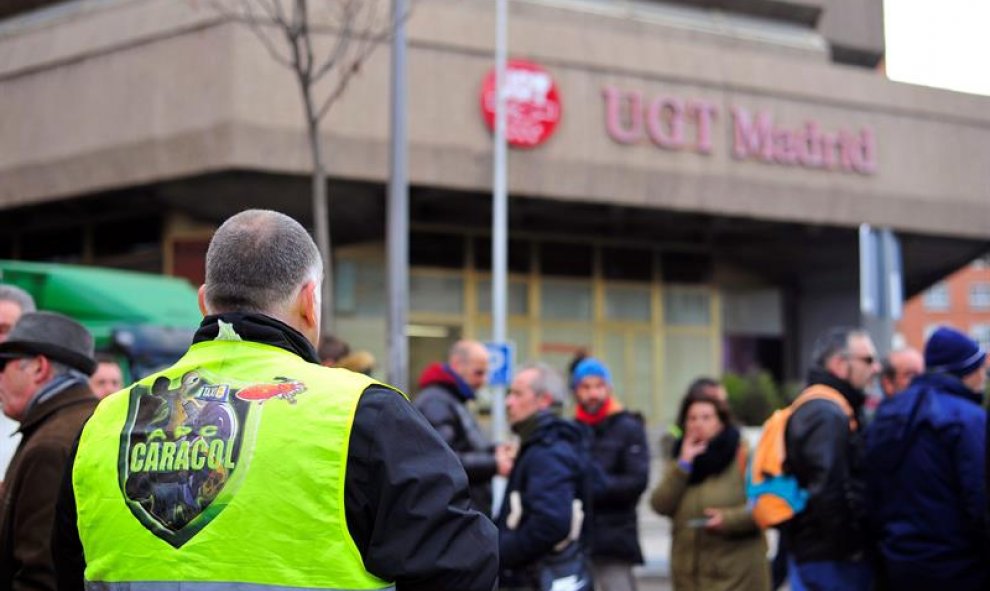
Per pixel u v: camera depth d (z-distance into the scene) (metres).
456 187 19.98
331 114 18.70
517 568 5.29
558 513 5.14
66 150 19.86
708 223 23.44
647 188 21.52
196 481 2.23
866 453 5.49
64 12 21.19
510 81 20.30
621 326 25.34
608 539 6.54
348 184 19.33
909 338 67.50
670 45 22.06
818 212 23.28
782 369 28.02
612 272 25.36
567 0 22.69
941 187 24.62
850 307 27.58
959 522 5.16
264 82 18.31
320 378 2.29
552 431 5.32
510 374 14.47
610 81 21.28
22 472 3.53
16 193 20.58
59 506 2.44
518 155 20.33
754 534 6.09
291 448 2.20
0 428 4.93
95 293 11.85
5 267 11.61
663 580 11.90
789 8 25.06
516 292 24.25
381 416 2.23
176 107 18.69
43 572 3.44
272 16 14.32
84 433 2.42
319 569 2.15
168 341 11.50
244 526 2.17
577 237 24.94
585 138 20.97
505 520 5.32
